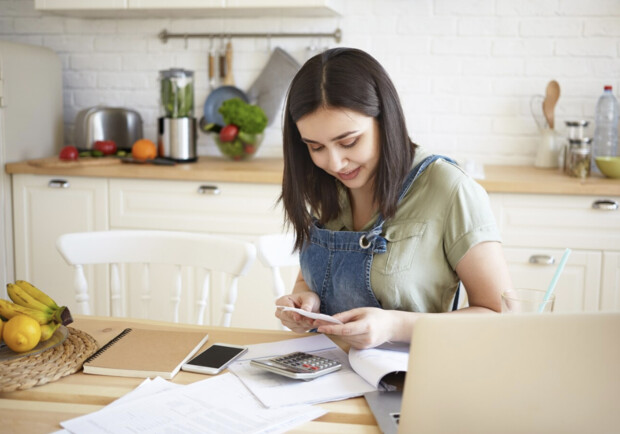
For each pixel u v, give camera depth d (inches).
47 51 127.8
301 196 55.4
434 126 126.2
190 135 119.9
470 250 50.6
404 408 31.0
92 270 114.7
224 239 67.2
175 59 132.1
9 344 47.0
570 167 108.7
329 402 41.5
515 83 123.0
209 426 37.7
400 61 125.3
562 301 103.8
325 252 55.0
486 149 125.5
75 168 112.6
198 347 50.5
